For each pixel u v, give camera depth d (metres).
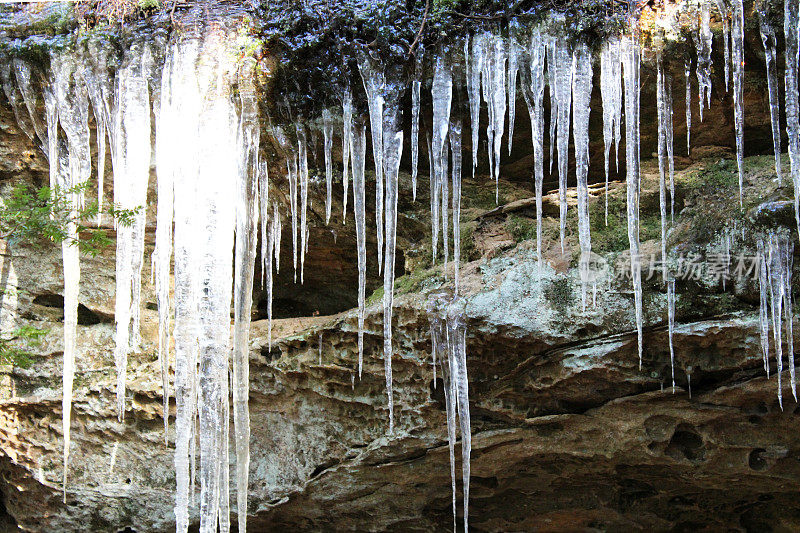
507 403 7.61
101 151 7.81
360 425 8.09
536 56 7.12
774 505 8.28
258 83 7.50
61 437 8.59
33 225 7.56
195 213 7.40
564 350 7.28
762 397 7.06
